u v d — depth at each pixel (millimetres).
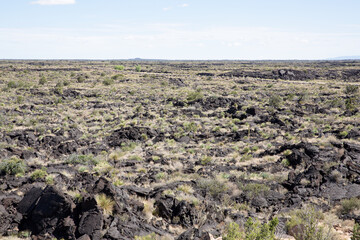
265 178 21734
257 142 34000
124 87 91625
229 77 124625
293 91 81625
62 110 55406
